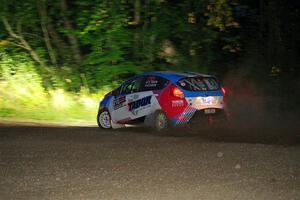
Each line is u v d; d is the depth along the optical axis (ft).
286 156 35.40
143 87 51.11
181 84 48.39
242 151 37.32
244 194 26.35
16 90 69.00
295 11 74.95
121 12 72.79
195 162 33.76
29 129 51.72
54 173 30.86
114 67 72.79
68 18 76.07
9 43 75.46
